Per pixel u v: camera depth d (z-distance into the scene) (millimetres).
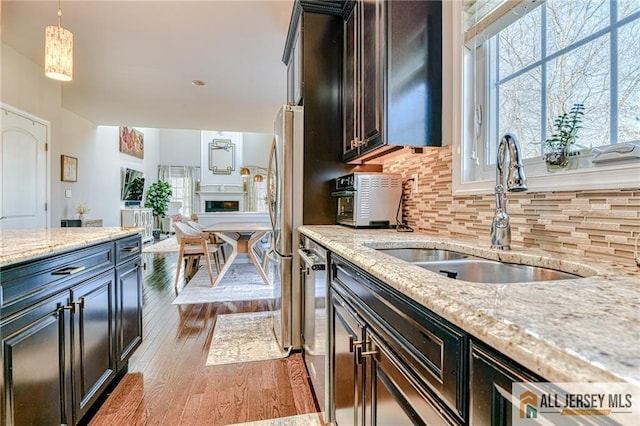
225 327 2889
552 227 1139
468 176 1605
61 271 1388
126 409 1725
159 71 3834
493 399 510
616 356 377
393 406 866
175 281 4285
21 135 3607
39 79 3875
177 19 2799
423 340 717
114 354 1882
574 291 649
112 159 7762
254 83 4207
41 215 3965
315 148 2521
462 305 571
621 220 920
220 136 12555
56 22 2812
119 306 1952
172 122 6332
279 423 1625
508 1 1426
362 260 1028
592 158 1055
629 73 982
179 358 2303
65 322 1414
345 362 1295
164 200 11172
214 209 12539
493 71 1558
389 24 1681
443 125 1732
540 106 1307
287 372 2131
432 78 1732
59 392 1370
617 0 1021
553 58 1249
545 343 417
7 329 1099
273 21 2861
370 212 2125
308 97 2516
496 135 1538
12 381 1113
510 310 533
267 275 4902
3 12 2680
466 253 1275
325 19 2537
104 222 7273
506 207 1268
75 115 5785
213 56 3471
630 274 796
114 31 2980
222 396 1854
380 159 2449
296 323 2439
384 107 1683
